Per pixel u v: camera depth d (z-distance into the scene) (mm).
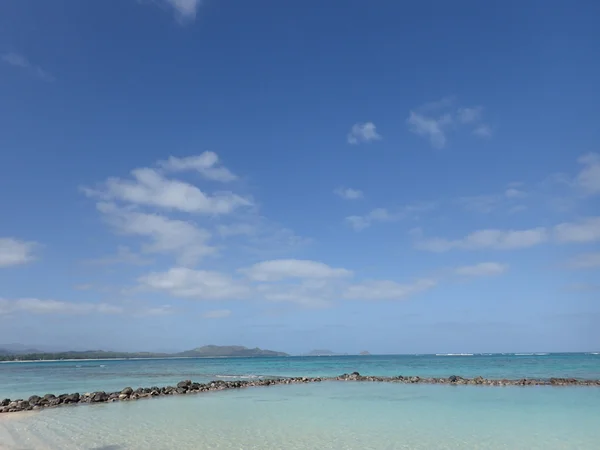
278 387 47625
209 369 97125
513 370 74750
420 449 17609
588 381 47250
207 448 17938
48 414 27828
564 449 17453
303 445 18406
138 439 19734
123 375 72750
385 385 48125
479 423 23250
